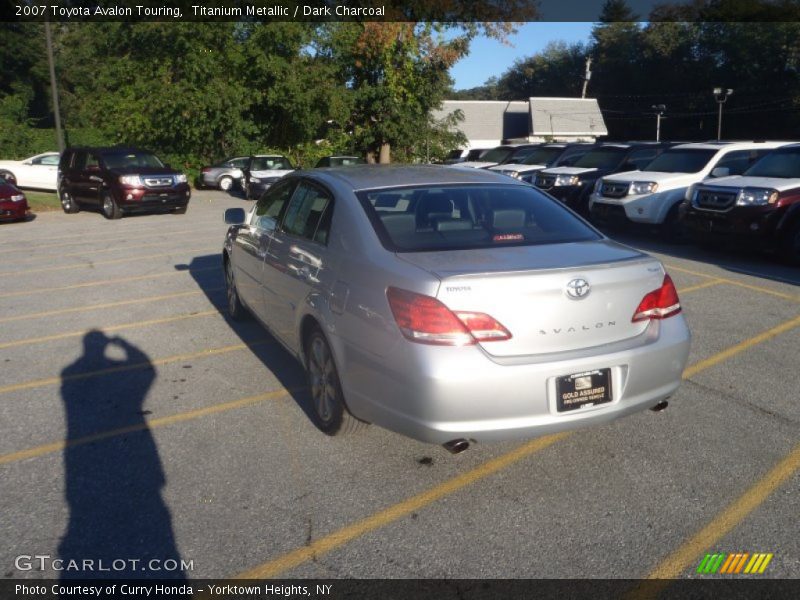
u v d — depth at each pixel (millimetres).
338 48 29719
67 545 3389
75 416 4930
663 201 12242
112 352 6395
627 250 4074
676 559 3234
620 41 64750
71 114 47281
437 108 33781
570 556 3268
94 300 8500
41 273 10352
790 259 9883
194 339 6734
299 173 5492
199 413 4945
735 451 4250
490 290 3477
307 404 5066
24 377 5770
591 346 3666
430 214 4293
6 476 4066
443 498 3785
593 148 16828
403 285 3572
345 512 3658
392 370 3578
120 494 3855
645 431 4535
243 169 23750
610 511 3629
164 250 12273
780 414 4777
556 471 4047
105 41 30016
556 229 4328
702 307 7621
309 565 3229
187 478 4023
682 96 57250
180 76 29188
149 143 29875
